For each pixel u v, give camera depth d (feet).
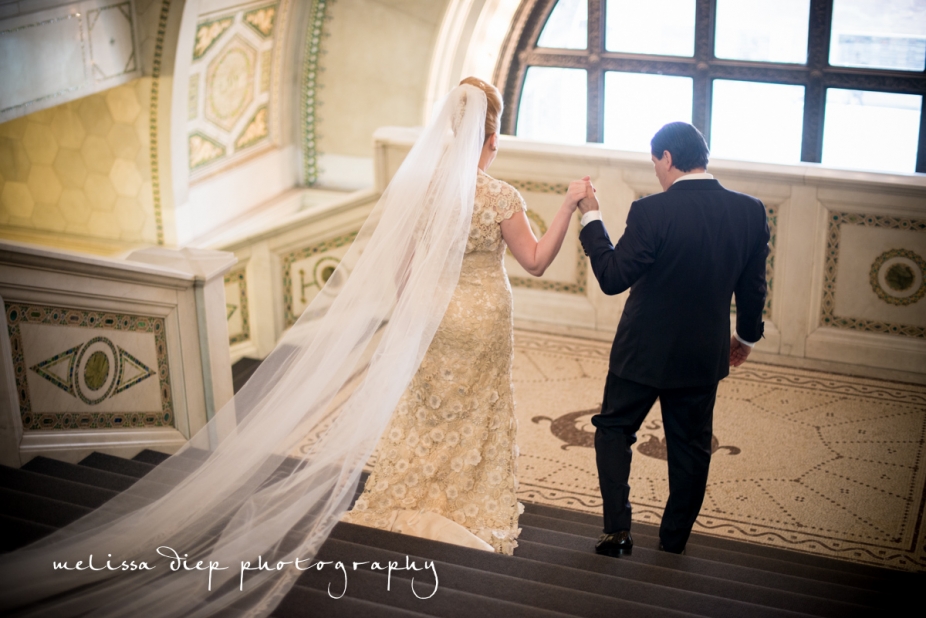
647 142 29.43
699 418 10.39
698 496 10.70
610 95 29.32
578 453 15.35
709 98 28.27
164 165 25.12
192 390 13.66
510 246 10.03
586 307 19.92
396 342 9.80
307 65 28.81
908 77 26.05
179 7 22.94
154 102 24.34
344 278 10.82
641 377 10.12
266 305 21.09
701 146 9.95
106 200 26.08
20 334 11.16
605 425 10.68
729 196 9.94
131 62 23.35
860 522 13.24
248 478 9.74
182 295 13.28
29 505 9.66
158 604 7.59
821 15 26.21
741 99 28.04
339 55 28.48
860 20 26.02
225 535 8.57
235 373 20.33
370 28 27.86
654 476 14.57
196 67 25.04
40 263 11.03
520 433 15.98
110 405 12.53
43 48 19.97
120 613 7.48
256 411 10.18
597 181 19.16
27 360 11.29
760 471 14.62
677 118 28.86
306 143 29.99
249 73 27.53
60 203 26.53
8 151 26.30
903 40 25.82
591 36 28.58
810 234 17.84
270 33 27.50
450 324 10.07
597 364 18.67
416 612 7.50
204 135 26.43
